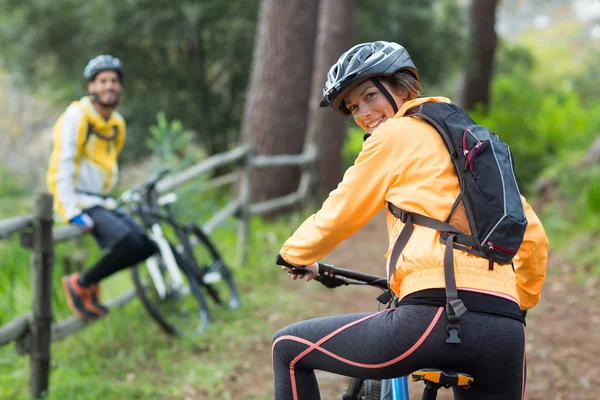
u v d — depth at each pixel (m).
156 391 4.66
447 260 2.28
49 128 29.98
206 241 6.58
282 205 10.31
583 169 10.59
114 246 5.02
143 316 6.07
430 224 2.34
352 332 2.46
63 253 6.18
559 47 45.16
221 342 5.60
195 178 7.68
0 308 5.56
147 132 15.41
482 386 2.34
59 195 4.93
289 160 10.27
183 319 6.11
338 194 2.47
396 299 2.73
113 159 5.31
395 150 2.41
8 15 15.52
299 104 11.31
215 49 15.22
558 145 15.24
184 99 16.11
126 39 15.10
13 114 29.59
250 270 7.80
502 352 2.26
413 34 15.31
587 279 7.59
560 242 8.91
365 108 2.61
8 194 20.30
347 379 4.95
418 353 2.29
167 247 6.03
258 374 5.07
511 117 16.67
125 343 5.55
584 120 16.25
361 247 9.68
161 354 5.29
